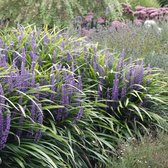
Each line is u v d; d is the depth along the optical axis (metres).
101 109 4.46
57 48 4.80
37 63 4.10
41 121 3.38
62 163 3.45
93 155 4.07
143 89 4.66
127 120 4.57
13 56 4.38
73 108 3.80
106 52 5.26
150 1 12.59
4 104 3.17
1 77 3.51
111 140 4.28
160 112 4.87
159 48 6.95
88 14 9.05
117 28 8.41
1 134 3.11
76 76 4.62
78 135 3.88
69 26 8.00
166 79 5.37
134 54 6.17
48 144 3.47
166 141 4.12
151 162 3.71
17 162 3.26
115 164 3.71
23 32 5.00
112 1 8.79
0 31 5.91
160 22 9.99
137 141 4.27
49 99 3.78
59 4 8.25
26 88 3.52
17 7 8.52
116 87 4.39
